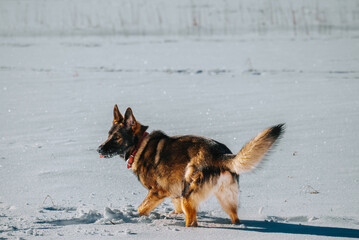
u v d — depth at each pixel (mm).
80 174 8320
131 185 7832
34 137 10945
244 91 15797
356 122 11727
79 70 20422
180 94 15484
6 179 7996
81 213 6238
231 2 42531
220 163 5957
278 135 5590
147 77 18562
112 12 40781
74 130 11547
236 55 23609
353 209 6531
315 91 15508
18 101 14852
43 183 7805
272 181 7957
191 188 6020
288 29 32656
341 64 20234
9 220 5848
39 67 21344
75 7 42812
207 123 11891
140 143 6703
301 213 6395
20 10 42062
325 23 33719
